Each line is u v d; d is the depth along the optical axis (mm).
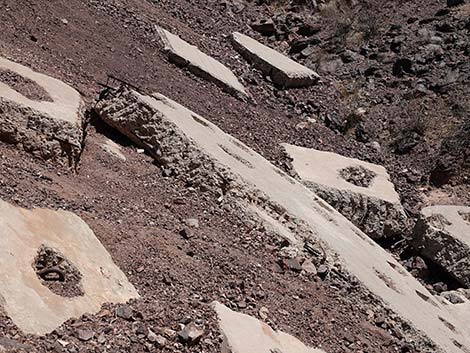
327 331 6062
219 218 7305
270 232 7273
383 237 10289
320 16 16828
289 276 6770
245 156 8898
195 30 14633
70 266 4875
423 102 13375
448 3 15898
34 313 4266
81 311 4574
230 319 5117
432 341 6844
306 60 15398
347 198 10094
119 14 12773
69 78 9312
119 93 8727
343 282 7117
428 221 9945
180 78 11805
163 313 4918
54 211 5535
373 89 14031
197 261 6164
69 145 6949
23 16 10305
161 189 7555
